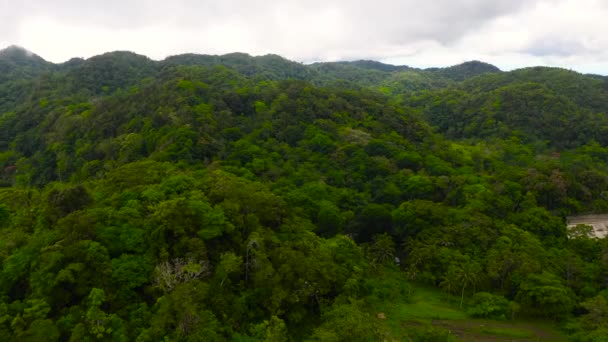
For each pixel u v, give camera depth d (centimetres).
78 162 9156
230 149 8812
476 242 6731
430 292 6206
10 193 6469
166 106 9656
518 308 5444
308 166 8894
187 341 3750
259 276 4681
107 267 4103
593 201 9450
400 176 9050
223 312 4316
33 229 4803
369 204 7819
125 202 5003
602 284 5872
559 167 10162
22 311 3716
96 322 3666
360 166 9231
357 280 5603
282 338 4172
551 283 5503
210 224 4728
